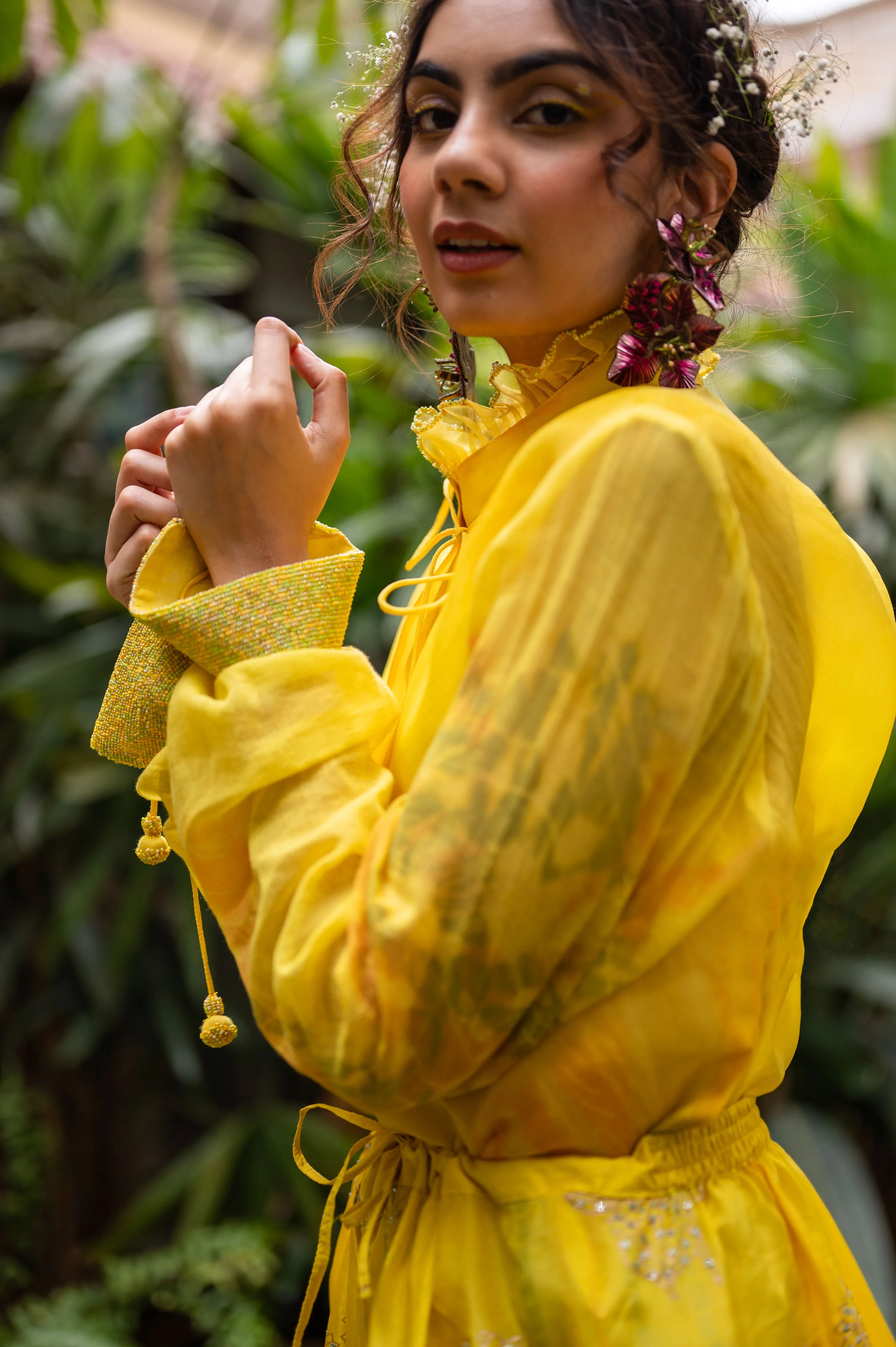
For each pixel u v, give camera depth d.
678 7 0.73
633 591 0.62
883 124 3.90
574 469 0.64
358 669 0.70
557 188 0.69
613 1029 0.67
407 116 0.83
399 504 2.75
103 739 0.82
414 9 0.81
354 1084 0.63
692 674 0.62
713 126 0.73
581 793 0.61
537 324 0.74
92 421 3.59
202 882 0.72
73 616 3.26
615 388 0.76
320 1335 3.21
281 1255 3.17
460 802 0.62
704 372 0.87
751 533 0.70
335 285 1.09
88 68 3.20
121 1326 2.75
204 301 4.00
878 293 2.79
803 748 0.73
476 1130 0.70
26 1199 3.14
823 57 0.85
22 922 3.24
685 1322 0.66
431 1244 0.71
